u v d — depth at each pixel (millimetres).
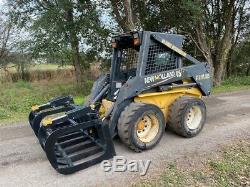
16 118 8570
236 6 17812
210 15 16844
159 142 6160
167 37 6039
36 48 12414
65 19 12445
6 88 14547
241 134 6801
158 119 5758
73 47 13125
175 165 5230
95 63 15523
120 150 5777
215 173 5059
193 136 6496
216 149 5941
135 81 5605
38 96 11938
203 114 6621
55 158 4695
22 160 5508
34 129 5730
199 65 6734
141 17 14516
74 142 5488
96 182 4695
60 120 4848
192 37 15781
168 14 14352
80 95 13141
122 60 6379
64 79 18141
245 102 10219
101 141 5242
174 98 6422
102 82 6488
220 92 12531
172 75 6145
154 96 6008
